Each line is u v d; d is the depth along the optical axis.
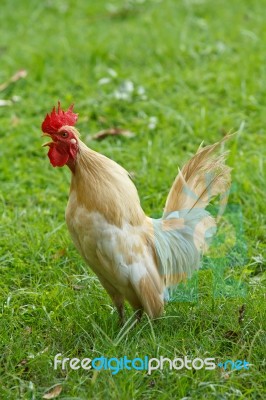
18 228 6.82
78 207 4.92
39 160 8.05
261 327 5.29
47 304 5.75
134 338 5.11
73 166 4.93
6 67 10.20
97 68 10.00
